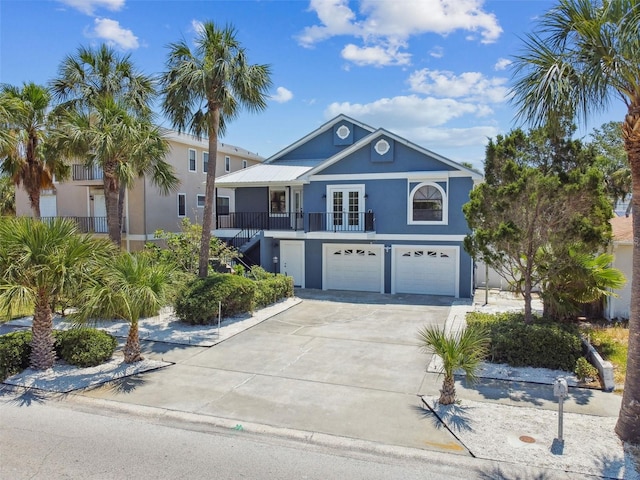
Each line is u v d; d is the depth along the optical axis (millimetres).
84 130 14125
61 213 25656
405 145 18281
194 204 26328
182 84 13438
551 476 5336
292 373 9008
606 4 5914
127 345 9391
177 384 8359
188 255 16344
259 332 12312
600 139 25141
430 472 5461
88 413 7176
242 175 21641
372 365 9516
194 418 6934
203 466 5559
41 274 8133
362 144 18781
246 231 20297
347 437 6312
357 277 19500
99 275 8812
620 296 13102
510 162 9898
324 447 6086
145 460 5695
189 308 12688
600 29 5918
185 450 5977
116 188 15438
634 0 5613
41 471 5418
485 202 10203
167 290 9453
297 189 21453
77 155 15031
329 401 7582
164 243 23859
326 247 19812
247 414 7066
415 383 8445
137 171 15453
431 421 6805
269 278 16859
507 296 18203
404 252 18719
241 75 13648
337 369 9258
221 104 14031
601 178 9109
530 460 5645
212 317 13070
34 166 16609
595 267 10570
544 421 6727
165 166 16234
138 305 8781
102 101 14961
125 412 7199
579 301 10891
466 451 5895
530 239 9867
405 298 17688
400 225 18594
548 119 6746
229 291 13211
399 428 6574
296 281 20328
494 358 9461
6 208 32562
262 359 9922
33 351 8867
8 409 7340
